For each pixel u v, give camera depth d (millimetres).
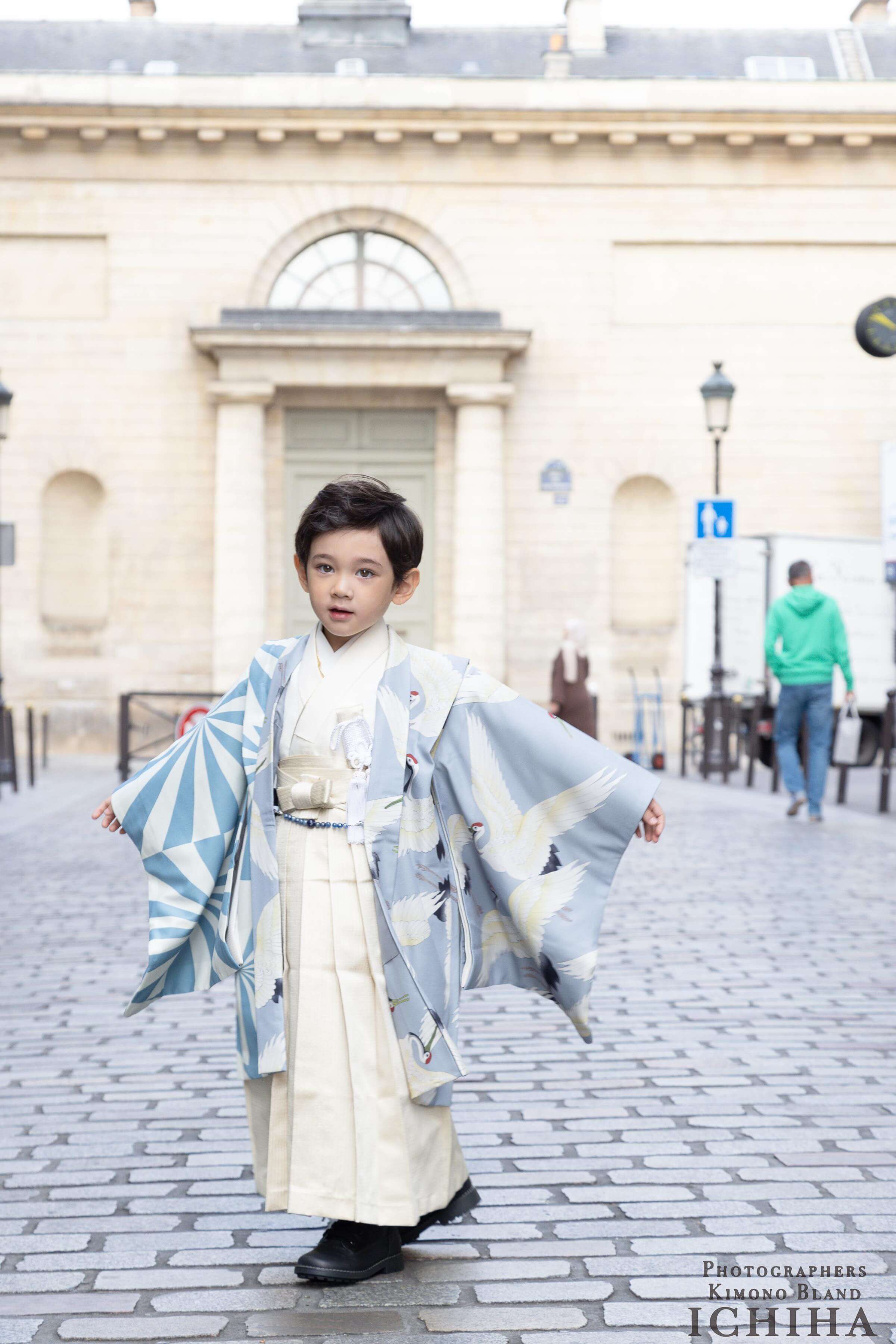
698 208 22609
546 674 22453
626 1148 3775
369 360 21750
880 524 22953
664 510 22922
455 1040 2832
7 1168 3645
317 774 2820
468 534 21984
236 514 21828
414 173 22359
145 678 22219
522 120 22094
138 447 22234
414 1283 2900
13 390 22234
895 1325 2701
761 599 19219
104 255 22344
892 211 22734
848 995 5609
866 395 22875
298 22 25016
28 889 8578
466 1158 3699
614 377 22609
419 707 2850
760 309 22781
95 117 21844
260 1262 3021
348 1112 2766
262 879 2818
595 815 2854
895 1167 3613
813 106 22250
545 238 22531
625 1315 2738
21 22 24938
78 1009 5500
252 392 21594
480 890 2955
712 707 17094
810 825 11695
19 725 22141
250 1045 2857
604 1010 5395
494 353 21734
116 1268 2992
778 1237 3143
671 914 7480
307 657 2902
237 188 22266
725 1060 4664
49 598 22453
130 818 2912
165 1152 3781
